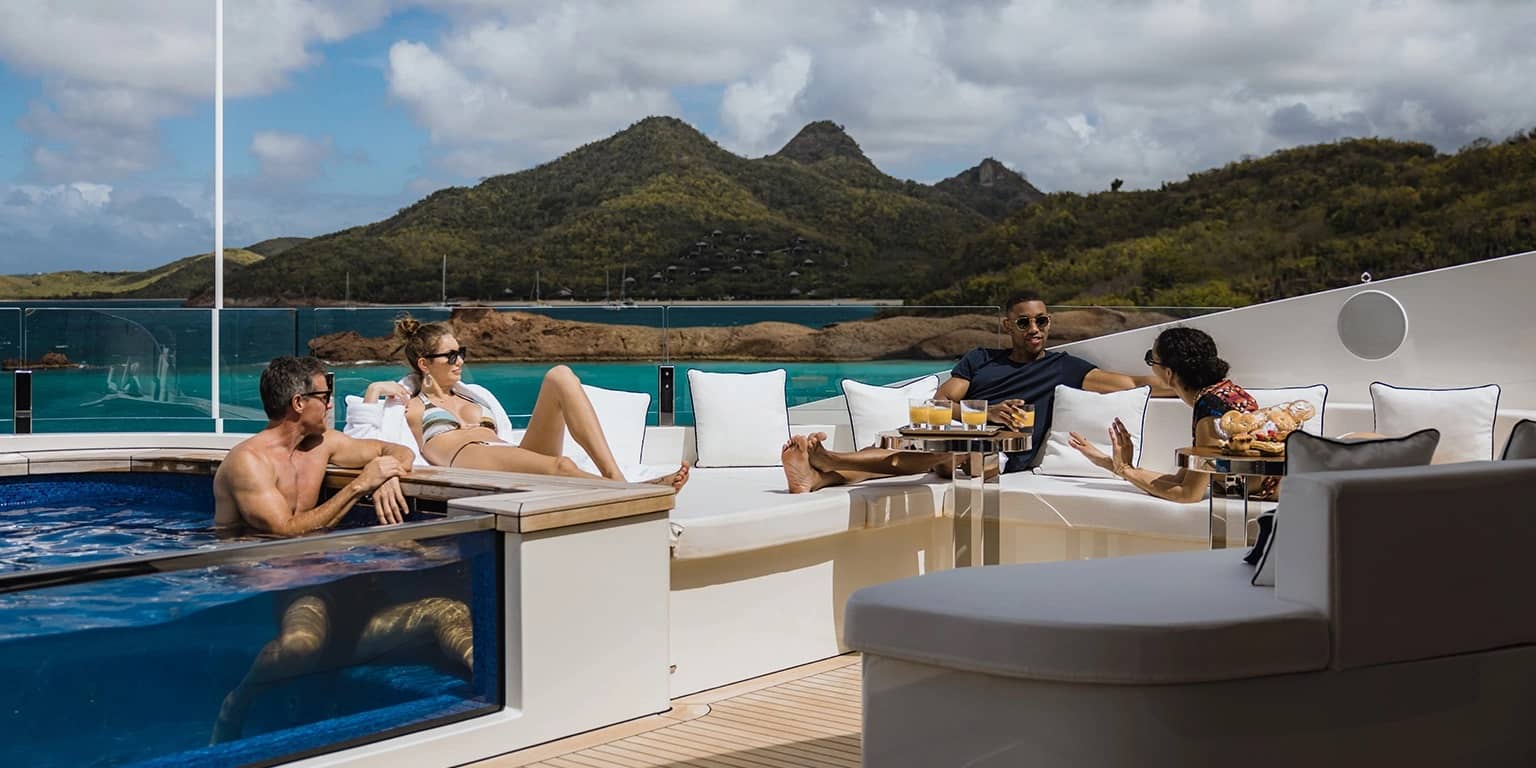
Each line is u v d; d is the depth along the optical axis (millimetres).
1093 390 5188
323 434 3844
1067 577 2551
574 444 4559
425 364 4395
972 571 2629
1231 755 2207
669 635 3441
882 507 4133
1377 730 2320
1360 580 2260
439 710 2975
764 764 2941
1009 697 2268
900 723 2428
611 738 3143
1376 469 2346
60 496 4527
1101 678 2170
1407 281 4824
